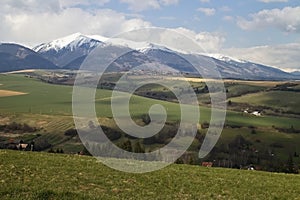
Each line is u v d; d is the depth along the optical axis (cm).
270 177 3819
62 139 13862
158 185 2920
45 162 3366
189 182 3120
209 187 3011
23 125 16288
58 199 2244
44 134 14938
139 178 3086
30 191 2347
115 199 2370
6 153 3678
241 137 15250
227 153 12756
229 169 4269
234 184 3206
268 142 15550
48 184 2617
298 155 14275
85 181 2820
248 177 3656
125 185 2825
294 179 3794
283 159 13300
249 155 13138
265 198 2802
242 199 2723
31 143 13100
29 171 2950
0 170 2870
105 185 2773
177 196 2650
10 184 2492
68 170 3125
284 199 2820
